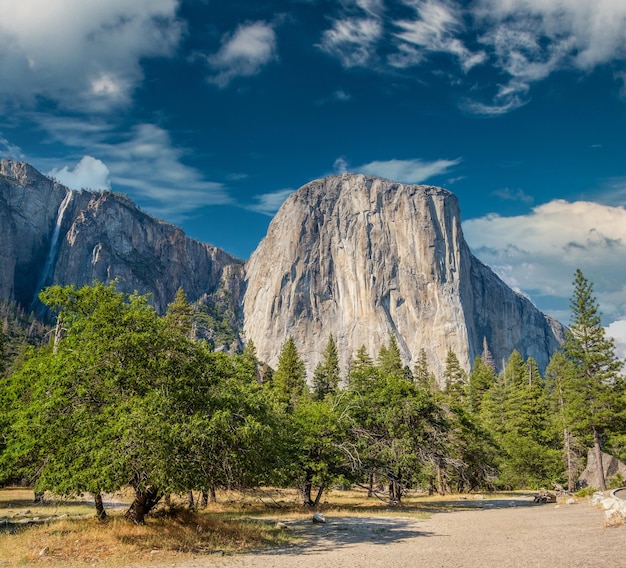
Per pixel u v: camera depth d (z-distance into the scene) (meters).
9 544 14.77
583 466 63.47
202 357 18.95
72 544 14.82
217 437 16.52
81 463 15.05
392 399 38.34
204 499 29.47
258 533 18.66
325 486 33.66
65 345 18.23
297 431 31.91
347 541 18.30
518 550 15.29
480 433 48.19
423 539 18.80
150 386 17.25
